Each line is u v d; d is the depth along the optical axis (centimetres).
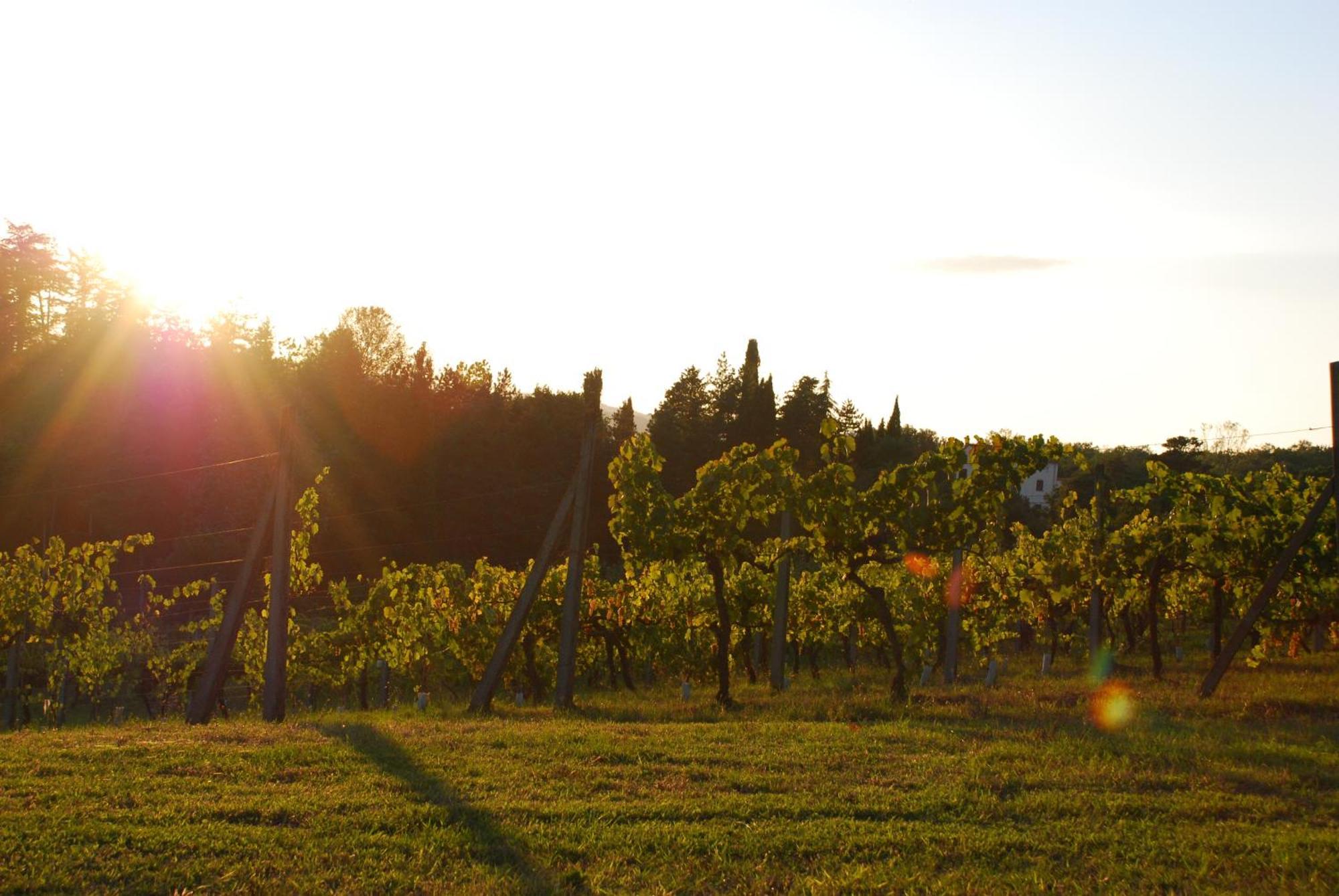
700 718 1608
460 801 897
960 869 749
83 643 2498
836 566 1983
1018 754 1109
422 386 6041
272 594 1744
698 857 767
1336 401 1461
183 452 5103
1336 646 3005
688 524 1903
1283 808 898
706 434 7056
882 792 945
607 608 2567
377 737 1207
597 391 1970
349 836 793
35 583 2369
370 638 2831
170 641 3419
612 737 1213
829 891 694
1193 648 3369
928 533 1850
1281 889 698
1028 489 8350
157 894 680
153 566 4438
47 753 1077
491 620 2434
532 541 5009
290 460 1781
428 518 5259
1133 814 888
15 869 708
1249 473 2242
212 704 1695
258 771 1003
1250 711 1532
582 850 771
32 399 5278
